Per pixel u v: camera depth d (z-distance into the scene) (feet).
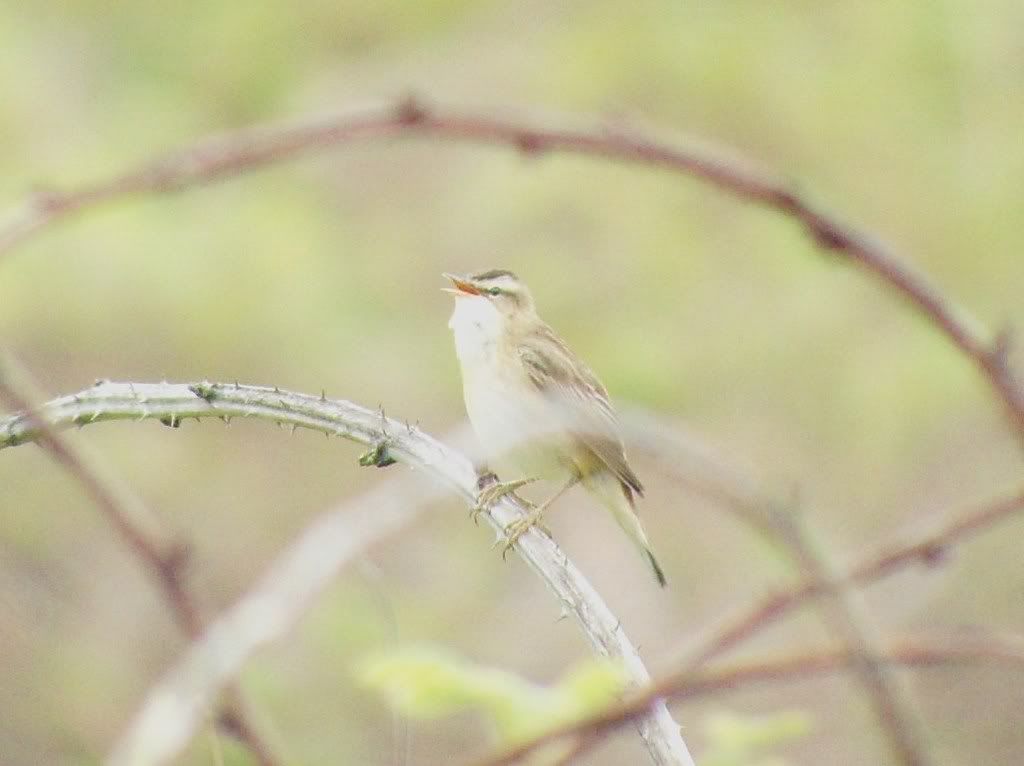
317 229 55.16
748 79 55.98
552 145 21.68
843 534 47.52
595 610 15.02
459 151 57.52
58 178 52.37
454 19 60.54
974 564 40.24
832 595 10.77
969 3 53.72
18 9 57.88
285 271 53.52
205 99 58.85
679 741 12.46
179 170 20.85
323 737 34.19
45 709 31.30
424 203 57.41
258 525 51.19
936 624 39.45
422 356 54.65
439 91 58.18
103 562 41.06
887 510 48.49
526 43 59.26
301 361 53.88
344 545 11.34
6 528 43.73
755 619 10.77
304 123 21.74
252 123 58.39
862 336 51.83
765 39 56.24
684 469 12.16
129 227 51.49
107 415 16.43
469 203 56.44
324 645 35.40
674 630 46.37
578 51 57.47
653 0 57.41
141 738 10.27
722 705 35.76
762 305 53.31
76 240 50.90
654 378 51.37
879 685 10.25
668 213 54.95
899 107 55.01
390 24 60.70
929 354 49.52
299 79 59.36
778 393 51.88
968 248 53.16
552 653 46.11
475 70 58.70
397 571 47.44
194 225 53.36
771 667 10.22
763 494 11.78
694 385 52.03
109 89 57.16
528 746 10.36
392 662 11.91
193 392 16.56
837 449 50.52
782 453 50.44
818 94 55.57
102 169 52.90
